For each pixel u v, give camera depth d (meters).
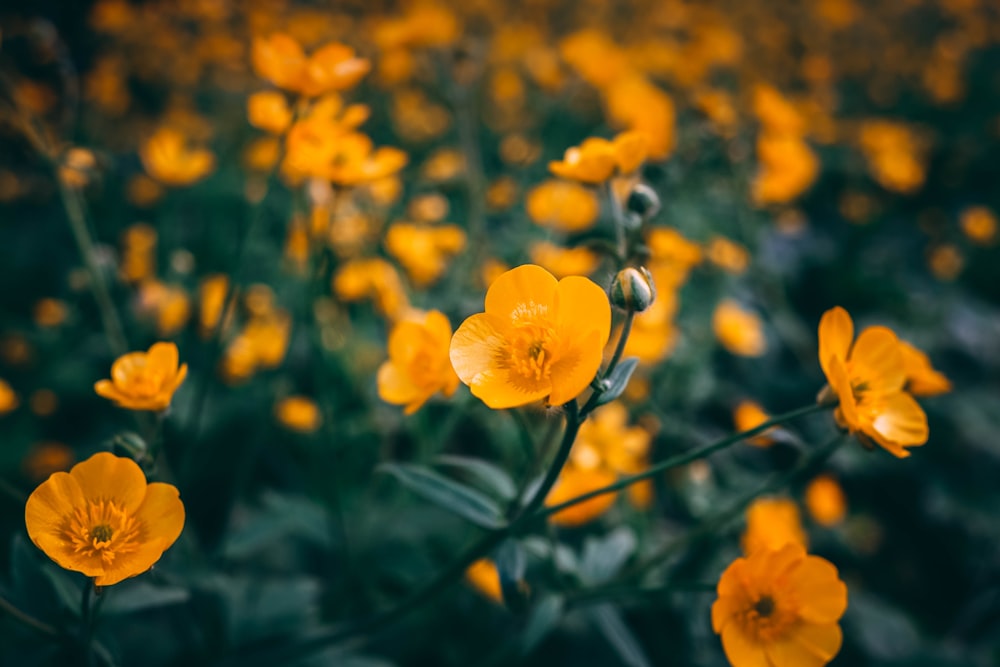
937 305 0.60
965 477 0.47
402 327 0.23
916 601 0.42
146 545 0.17
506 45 0.78
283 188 0.53
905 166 0.68
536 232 0.46
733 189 0.50
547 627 0.23
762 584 0.20
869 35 1.26
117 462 0.17
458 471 0.31
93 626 0.18
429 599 0.22
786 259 0.65
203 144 0.67
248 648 0.26
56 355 0.43
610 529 0.32
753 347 0.41
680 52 0.72
